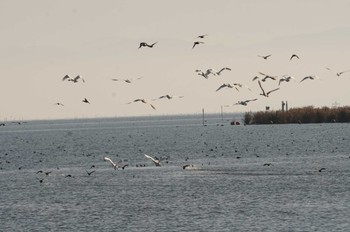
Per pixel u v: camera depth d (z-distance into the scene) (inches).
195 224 2349.9
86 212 2618.1
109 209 2667.3
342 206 2600.9
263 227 2278.5
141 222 2405.3
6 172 4303.6
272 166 4106.8
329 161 4357.8
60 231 2306.8
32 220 2492.6
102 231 2288.4
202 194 2979.8
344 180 3314.5
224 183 3316.9
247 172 3796.8
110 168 4271.7
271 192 2984.7
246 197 2869.1
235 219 2412.6
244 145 6200.8
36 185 3467.0
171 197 2920.8
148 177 3661.4
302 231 2212.1
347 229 2220.7
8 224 2437.3
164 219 2444.6
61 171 4205.2
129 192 3105.3
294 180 3366.1
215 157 4960.6
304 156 4822.8
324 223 2313.0
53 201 2910.9
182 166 4224.9
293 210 2544.3
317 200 2753.4
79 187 3331.7
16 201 2938.0
